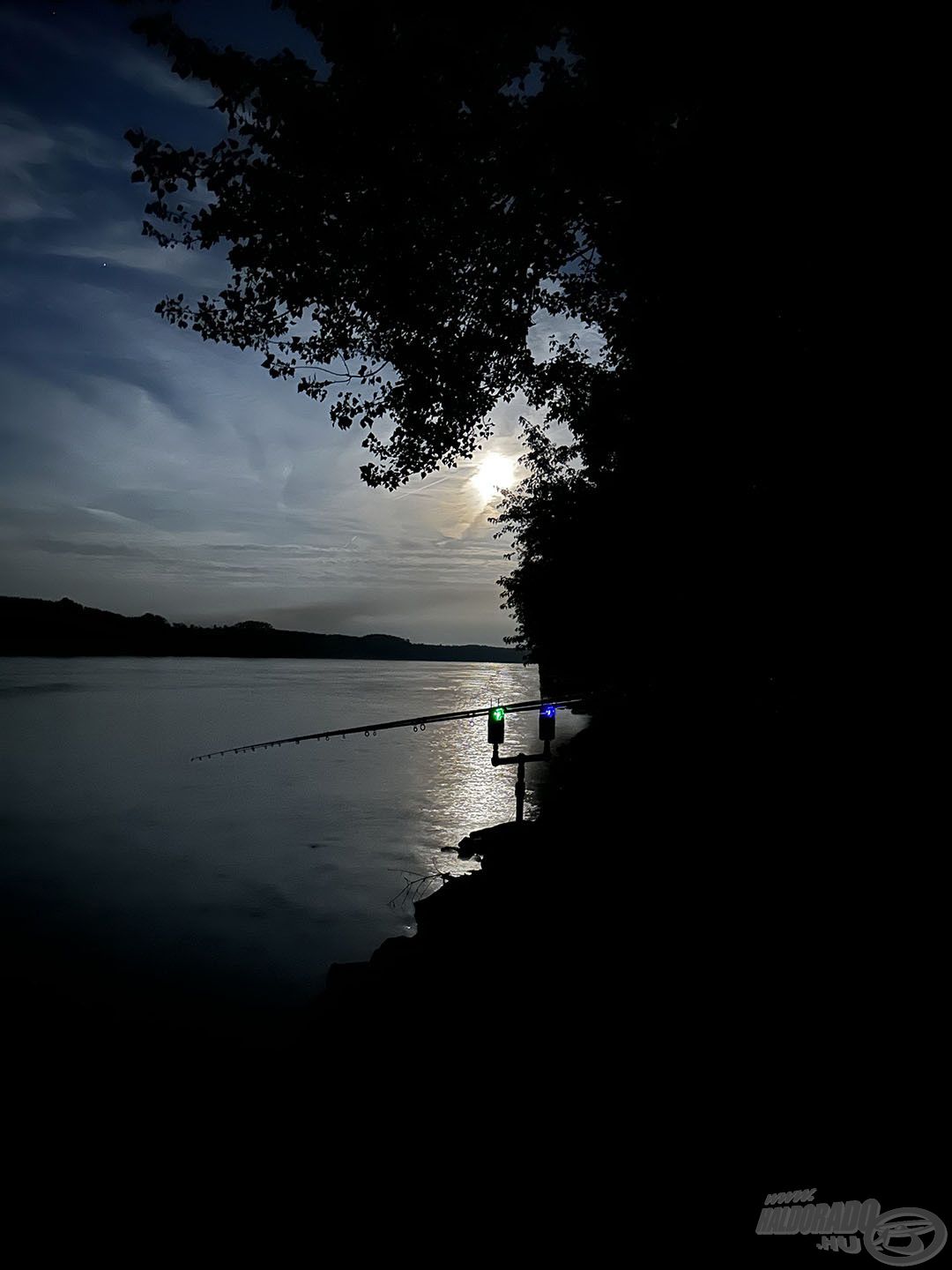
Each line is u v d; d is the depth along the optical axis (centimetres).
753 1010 482
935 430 455
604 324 847
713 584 748
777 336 558
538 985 631
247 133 735
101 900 1653
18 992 1130
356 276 846
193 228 791
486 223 780
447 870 1659
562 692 2716
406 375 953
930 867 477
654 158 645
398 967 844
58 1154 673
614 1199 396
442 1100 534
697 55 536
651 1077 470
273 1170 574
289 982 1157
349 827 2370
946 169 432
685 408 665
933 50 426
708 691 898
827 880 536
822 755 582
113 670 16262
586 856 922
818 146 485
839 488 526
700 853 752
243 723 6166
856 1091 400
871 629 527
